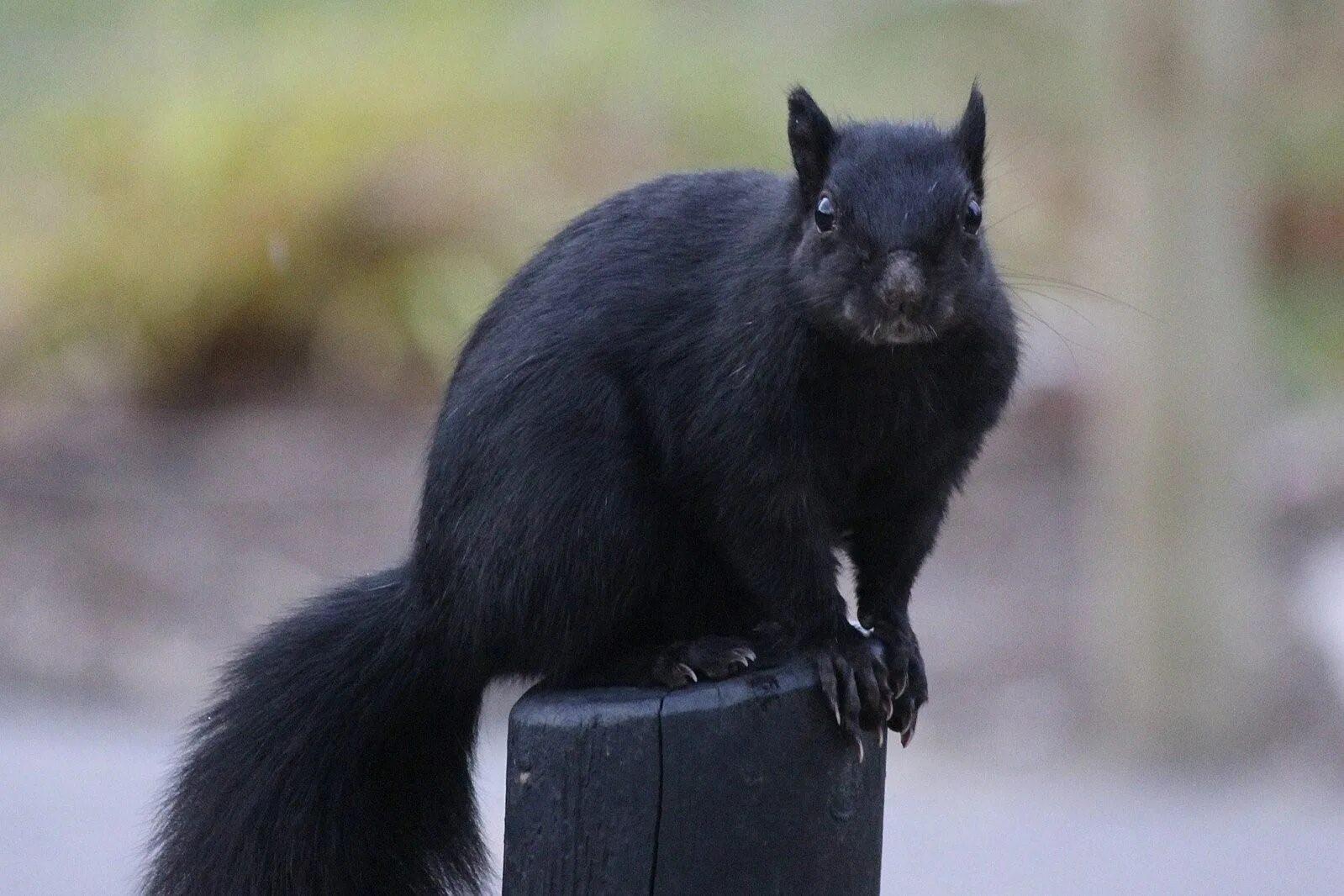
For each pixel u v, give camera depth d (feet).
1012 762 45.60
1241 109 46.11
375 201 60.64
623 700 17.83
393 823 22.08
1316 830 39.91
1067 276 63.46
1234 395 46.29
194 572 50.55
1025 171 67.15
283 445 56.85
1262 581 51.24
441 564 21.21
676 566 21.85
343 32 67.87
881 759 19.22
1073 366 60.70
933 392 21.38
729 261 21.27
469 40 66.74
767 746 17.90
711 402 20.74
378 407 59.16
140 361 59.77
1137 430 46.44
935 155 21.11
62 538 52.03
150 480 55.16
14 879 33.91
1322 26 74.38
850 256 20.26
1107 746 46.80
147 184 61.31
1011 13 71.92
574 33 67.46
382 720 21.93
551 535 20.61
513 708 18.28
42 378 59.57
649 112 65.21
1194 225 45.68
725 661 20.39
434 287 59.93
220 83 65.98
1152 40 45.09
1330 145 73.00
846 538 22.85
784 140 65.21
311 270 60.44
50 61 71.61
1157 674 46.47
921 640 50.55
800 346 20.65
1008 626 51.21
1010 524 56.18
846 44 73.72
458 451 21.12
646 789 17.46
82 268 60.08
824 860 18.29
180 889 21.34
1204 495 46.19
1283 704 48.03
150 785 39.22
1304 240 72.13
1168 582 46.19
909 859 37.24
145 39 71.67
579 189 62.44
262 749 21.65
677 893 17.60
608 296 21.27
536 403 20.83
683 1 75.10
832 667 19.56
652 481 21.25
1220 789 44.14
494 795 33.86
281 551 51.65
